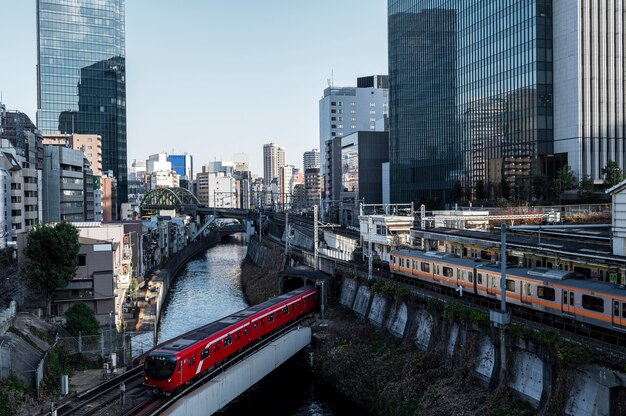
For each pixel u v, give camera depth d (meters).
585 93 102.31
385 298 59.62
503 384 39.59
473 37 129.38
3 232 79.31
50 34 198.00
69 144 181.25
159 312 84.81
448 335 47.12
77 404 40.41
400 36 168.38
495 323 40.16
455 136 138.50
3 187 80.94
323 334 62.22
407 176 165.50
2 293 55.88
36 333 49.62
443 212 88.38
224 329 49.81
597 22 102.88
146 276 105.69
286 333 58.97
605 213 79.00
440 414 40.78
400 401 44.72
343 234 114.19
